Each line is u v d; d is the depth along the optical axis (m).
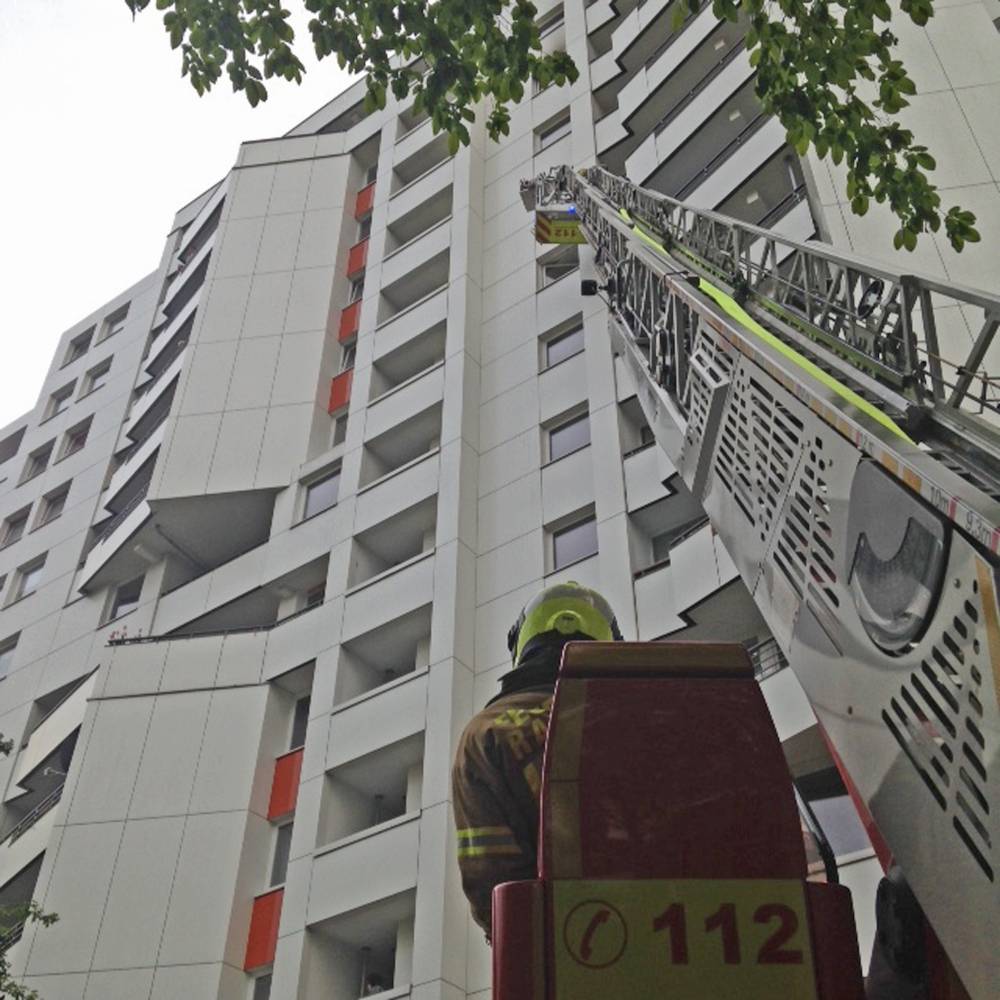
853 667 3.28
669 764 2.93
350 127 36.03
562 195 16.83
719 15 7.17
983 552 2.56
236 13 7.23
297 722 20.67
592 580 17.22
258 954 17.36
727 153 19.59
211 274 30.66
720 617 14.96
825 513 3.68
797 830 2.85
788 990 2.65
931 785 2.75
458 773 3.43
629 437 19.28
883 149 7.20
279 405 26.72
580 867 2.80
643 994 2.64
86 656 28.05
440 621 18.48
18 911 15.38
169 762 20.38
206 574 25.12
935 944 2.98
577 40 28.55
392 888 15.66
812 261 5.83
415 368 25.52
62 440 38.38
